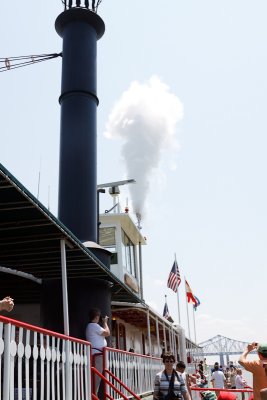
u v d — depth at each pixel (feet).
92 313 29.81
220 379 65.51
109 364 30.25
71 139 40.24
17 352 15.90
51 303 35.37
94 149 40.98
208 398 40.98
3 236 25.71
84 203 38.70
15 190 19.51
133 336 71.00
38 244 27.30
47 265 32.37
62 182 39.52
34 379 17.22
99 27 44.98
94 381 27.35
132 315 60.29
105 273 34.76
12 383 14.92
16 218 22.93
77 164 39.52
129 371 36.17
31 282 36.73
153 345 89.40
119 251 61.36
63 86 42.32
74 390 22.45
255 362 16.61
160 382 21.61
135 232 69.56
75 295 35.24
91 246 36.63
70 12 43.83
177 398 21.25
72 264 32.01
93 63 43.57
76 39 43.39
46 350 19.16
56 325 34.63
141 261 73.00
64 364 21.56
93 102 42.19
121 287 40.96
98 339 28.99
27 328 16.87
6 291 39.86
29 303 45.32
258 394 16.35
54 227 24.31
